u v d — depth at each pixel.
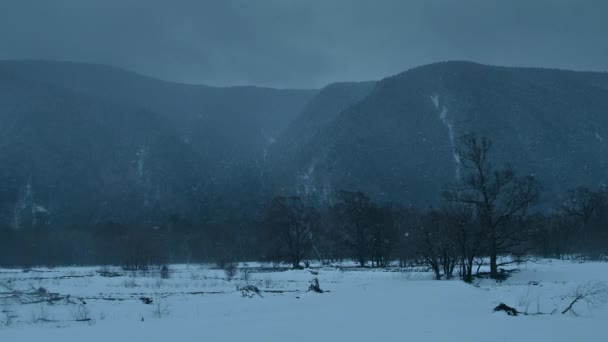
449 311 19.20
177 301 24.25
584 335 14.16
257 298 24.73
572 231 69.69
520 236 43.28
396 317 17.86
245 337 14.03
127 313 20.83
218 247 93.12
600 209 81.75
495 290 26.30
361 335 14.29
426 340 13.51
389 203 127.75
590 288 23.66
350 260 81.19
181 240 104.00
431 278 36.47
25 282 35.47
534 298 22.56
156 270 59.34
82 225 134.25
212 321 17.42
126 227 114.31
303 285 33.50
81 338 14.18
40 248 98.69
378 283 31.25
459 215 38.47
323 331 14.97
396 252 67.25
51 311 21.50
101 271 53.50
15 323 18.53
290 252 75.31
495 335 14.22
